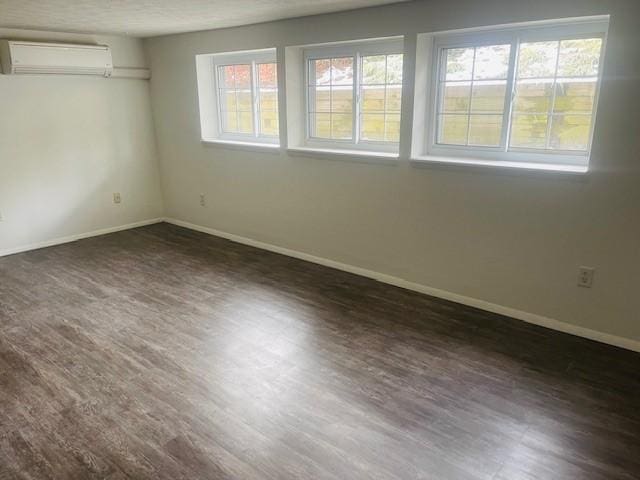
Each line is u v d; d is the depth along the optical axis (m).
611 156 2.56
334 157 3.78
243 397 2.32
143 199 5.42
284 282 3.76
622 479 1.81
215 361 2.63
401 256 3.60
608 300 2.74
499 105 3.07
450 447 1.98
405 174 3.41
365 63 3.65
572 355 2.67
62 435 2.07
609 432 2.06
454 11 2.94
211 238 4.98
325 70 3.90
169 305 3.35
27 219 4.55
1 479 1.84
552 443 2.00
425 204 3.36
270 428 2.10
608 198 2.61
